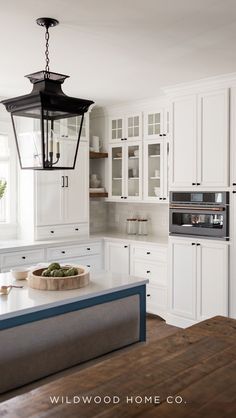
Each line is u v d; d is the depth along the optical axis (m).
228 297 4.05
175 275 4.47
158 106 4.92
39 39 3.01
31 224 4.91
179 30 2.86
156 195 4.98
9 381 2.28
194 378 1.57
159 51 3.28
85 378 1.59
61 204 5.07
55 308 2.45
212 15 2.62
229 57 3.44
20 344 2.30
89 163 5.68
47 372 2.46
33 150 2.42
